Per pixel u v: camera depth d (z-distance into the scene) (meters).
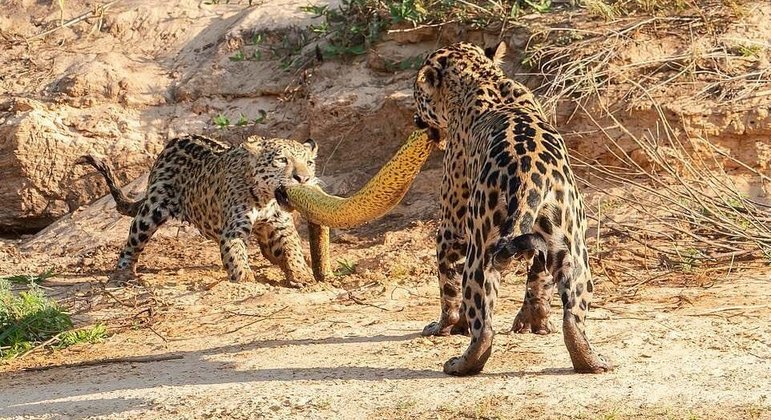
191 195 15.03
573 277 8.20
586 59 15.12
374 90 17.06
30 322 11.62
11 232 18.48
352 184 16.58
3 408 9.01
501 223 8.08
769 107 14.35
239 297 12.55
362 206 11.02
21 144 18.05
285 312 11.66
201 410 8.41
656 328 9.88
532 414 7.83
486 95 9.53
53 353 11.02
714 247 12.82
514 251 7.59
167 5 20.06
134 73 18.83
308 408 8.25
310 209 11.83
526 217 7.90
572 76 14.85
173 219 17.22
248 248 16.09
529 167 8.06
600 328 9.99
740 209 13.42
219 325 11.38
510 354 9.29
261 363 9.64
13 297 12.23
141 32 19.69
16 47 19.81
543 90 15.30
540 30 15.88
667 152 14.42
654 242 13.26
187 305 12.36
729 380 8.34
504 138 8.42
